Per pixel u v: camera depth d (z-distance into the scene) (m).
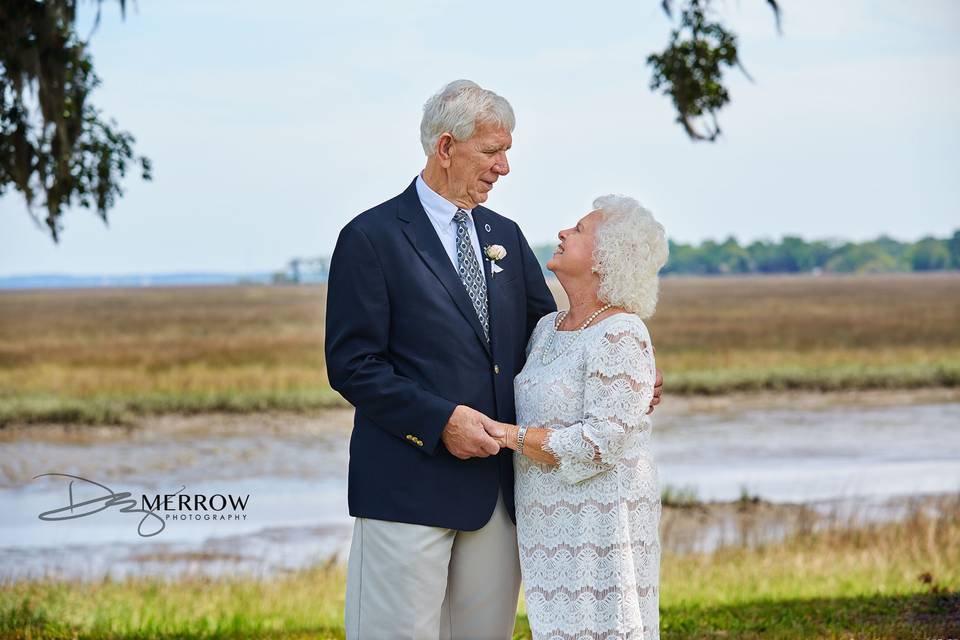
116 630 5.85
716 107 6.84
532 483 3.50
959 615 5.48
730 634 5.19
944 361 26.52
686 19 6.77
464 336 3.53
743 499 12.12
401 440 3.50
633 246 3.40
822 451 16.83
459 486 3.51
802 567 7.58
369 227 3.54
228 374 24.69
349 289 3.50
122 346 28.88
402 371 3.53
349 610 3.61
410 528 3.48
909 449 16.95
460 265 3.63
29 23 5.72
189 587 7.25
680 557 8.39
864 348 28.20
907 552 8.15
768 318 35.22
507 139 3.57
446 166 3.56
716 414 21.45
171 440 18.25
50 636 5.65
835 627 5.27
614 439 3.31
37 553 9.52
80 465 15.48
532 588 3.49
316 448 17.25
